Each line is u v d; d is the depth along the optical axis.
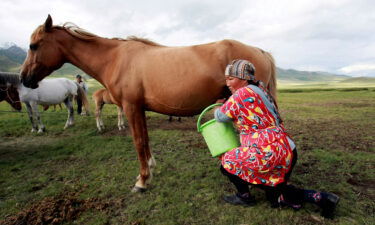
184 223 2.08
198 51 2.37
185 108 2.42
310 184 2.69
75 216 2.24
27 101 5.93
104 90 6.15
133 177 3.11
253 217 2.09
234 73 1.76
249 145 1.75
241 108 1.69
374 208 2.16
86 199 2.54
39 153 4.37
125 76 2.45
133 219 2.18
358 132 5.41
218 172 3.14
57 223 2.15
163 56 2.38
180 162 3.58
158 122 7.17
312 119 7.50
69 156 4.15
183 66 2.29
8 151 4.61
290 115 8.50
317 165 3.28
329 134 5.27
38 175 3.37
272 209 2.18
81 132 6.12
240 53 2.40
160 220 2.15
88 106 8.20
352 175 2.91
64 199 2.54
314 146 4.28
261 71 2.47
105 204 2.41
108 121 7.61
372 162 3.32
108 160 3.85
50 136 5.78
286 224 1.98
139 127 2.57
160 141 4.90
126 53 2.50
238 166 1.82
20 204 2.56
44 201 2.53
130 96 2.47
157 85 2.34
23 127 6.75
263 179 1.79
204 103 2.42
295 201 2.08
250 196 2.24
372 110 9.45
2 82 5.59
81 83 9.45
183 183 2.86
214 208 2.27
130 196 2.61
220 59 2.30
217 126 2.04
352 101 14.32
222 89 2.38
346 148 4.11
